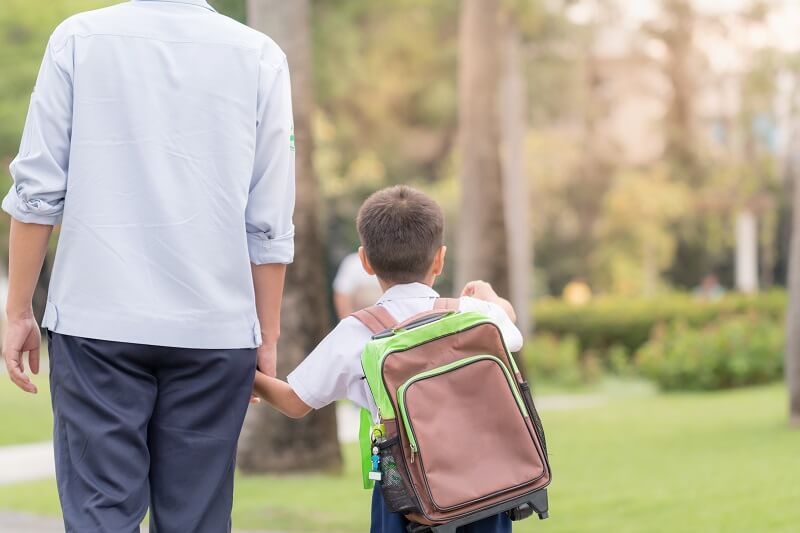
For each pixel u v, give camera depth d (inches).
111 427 148.6
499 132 729.0
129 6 156.9
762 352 1038.4
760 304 1414.9
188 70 155.4
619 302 1418.6
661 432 642.2
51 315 151.6
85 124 151.7
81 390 149.3
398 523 164.1
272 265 163.5
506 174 1122.0
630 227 1747.0
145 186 152.3
